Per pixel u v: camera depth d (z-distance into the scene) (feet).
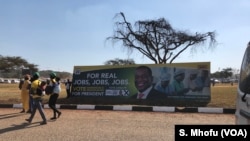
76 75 72.84
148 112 53.06
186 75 64.90
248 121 13.15
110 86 69.97
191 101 63.82
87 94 71.51
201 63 64.34
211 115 49.01
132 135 32.94
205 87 63.62
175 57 144.87
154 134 33.37
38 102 40.42
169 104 63.00
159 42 143.02
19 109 58.18
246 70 14.89
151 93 67.00
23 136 32.60
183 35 141.49
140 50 144.15
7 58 355.97
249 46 15.48
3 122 41.91
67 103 67.31
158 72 67.05
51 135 33.09
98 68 71.41
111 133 34.09
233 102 61.11
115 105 59.72
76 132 34.68
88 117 46.60
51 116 47.57
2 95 80.69
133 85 68.44
